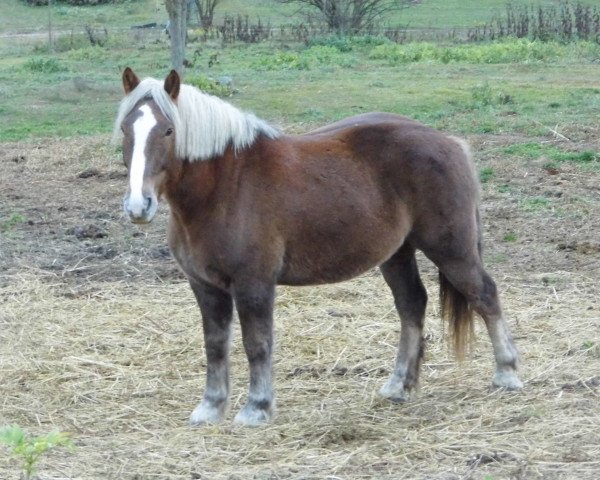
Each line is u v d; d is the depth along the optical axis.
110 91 31.31
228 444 7.95
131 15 63.38
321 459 7.55
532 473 7.15
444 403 8.95
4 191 18.34
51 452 7.76
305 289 12.46
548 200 16.59
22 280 13.02
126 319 11.53
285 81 33.06
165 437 8.23
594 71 34.62
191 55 42.47
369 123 8.89
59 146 22.34
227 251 8.02
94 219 16.28
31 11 65.12
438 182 8.67
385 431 8.22
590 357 10.02
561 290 12.31
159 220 16.03
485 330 10.91
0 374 9.88
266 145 8.27
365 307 11.84
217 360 8.59
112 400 9.27
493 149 20.28
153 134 7.55
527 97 27.69
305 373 9.92
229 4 64.62
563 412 8.48
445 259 8.82
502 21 53.88
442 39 47.75
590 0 60.22
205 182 7.96
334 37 46.16
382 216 8.59
